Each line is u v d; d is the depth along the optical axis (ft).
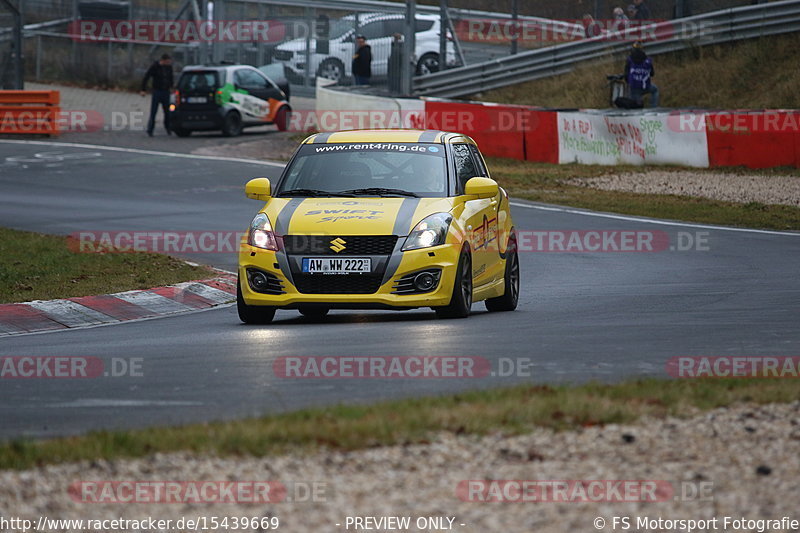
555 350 106.22
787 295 151.94
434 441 66.69
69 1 533.96
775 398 78.07
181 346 114.21
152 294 159.74
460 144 144.66
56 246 196.65
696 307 140.87
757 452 64.85
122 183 300.61
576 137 350.23
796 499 56.70
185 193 283.59
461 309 127.65
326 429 67.51
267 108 416.26
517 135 358.02
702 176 321.11
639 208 267.80
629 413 72.59
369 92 410.93
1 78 482.69
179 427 70.03
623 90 400.67
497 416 70.90
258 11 503.61
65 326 140.97
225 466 62.08
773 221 248.11
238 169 327.67
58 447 64.34
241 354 107.04
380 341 112.88
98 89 522.47
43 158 347.36
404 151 137.59
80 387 92.63
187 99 400.06
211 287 167.43
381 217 125.29
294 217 127.24
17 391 91.61
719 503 56.24
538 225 241.14
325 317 138.51
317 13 491.31
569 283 171.94
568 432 69.00
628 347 108.06
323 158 138.10
